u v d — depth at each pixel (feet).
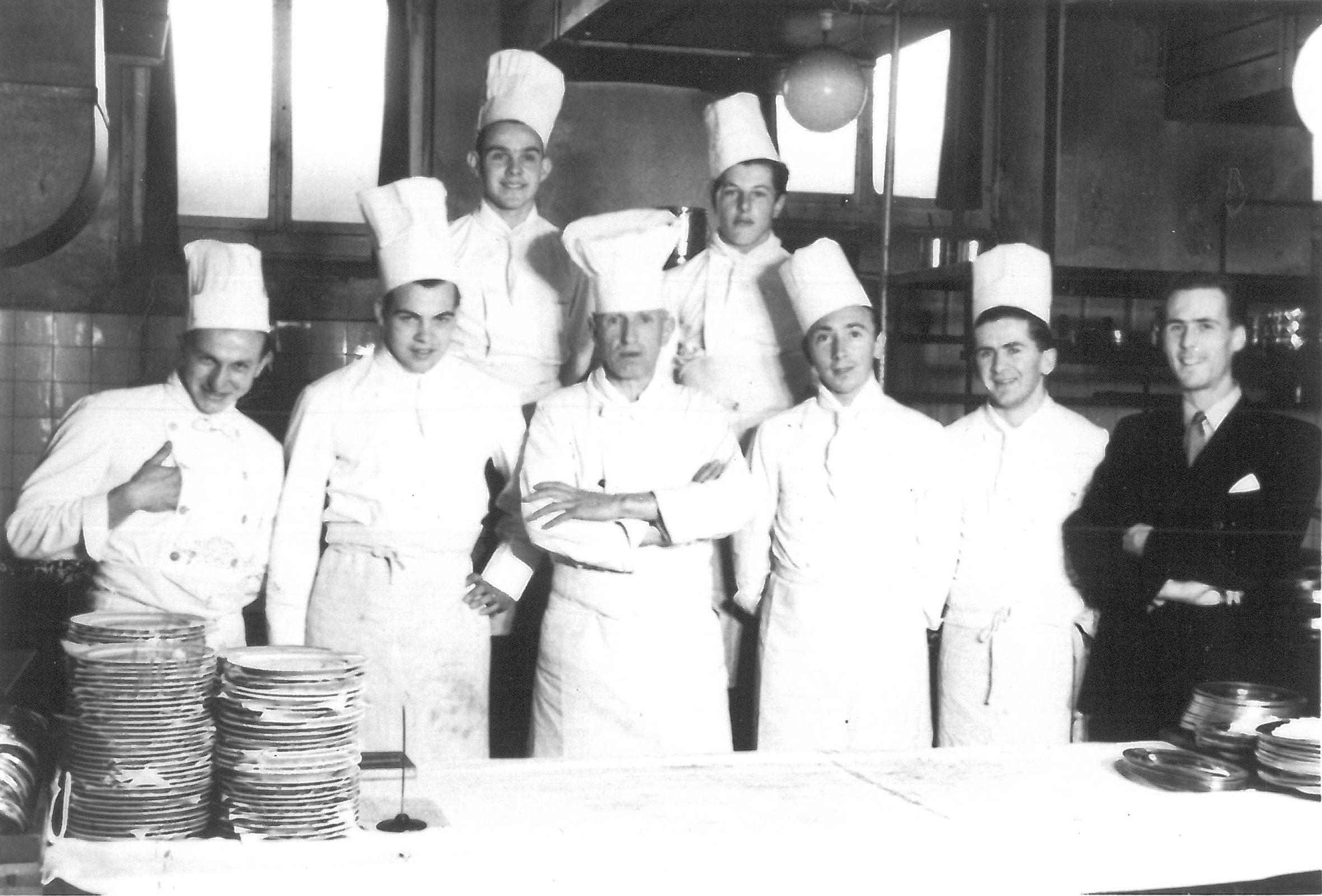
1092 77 17.99
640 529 9.86
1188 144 18.26
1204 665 10.39
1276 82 16.31
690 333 11.96
